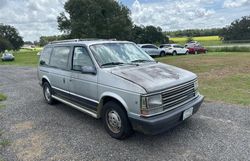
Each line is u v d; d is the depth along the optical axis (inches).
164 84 141.7
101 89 162.2
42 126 192.4
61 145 156.2
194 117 194.9
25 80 461.4
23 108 248.4
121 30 1814.7
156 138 160.1
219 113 202.7
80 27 1696.6
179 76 158.4
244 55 846.5
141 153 141.3
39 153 146.5
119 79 149.0
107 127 166.6
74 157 139.7
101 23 1769.2
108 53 181.9
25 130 185.0
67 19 1787.6
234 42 2233.0
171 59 810.8
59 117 214.1
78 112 228.2
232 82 338.6
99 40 201.9
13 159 140.3
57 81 223.9
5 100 288.8
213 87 310.2
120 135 156.3
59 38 1802.4
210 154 135.7
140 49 209.5
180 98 151.5
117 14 1835.6
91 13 1731.1
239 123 179.0
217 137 156.7
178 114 144.7
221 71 452.1
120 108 151.3
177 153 139.0
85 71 169.8
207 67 524.7
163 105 139.9
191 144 148.9
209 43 2263.8
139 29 2202.3
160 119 134.5
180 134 163.9
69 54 202.7
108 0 1786.4
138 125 139.1
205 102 238.2
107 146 152.1
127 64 176.4
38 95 311.4
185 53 1115.3
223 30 2544.3
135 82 140.9
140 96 134.3
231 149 140.1
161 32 2308.1
